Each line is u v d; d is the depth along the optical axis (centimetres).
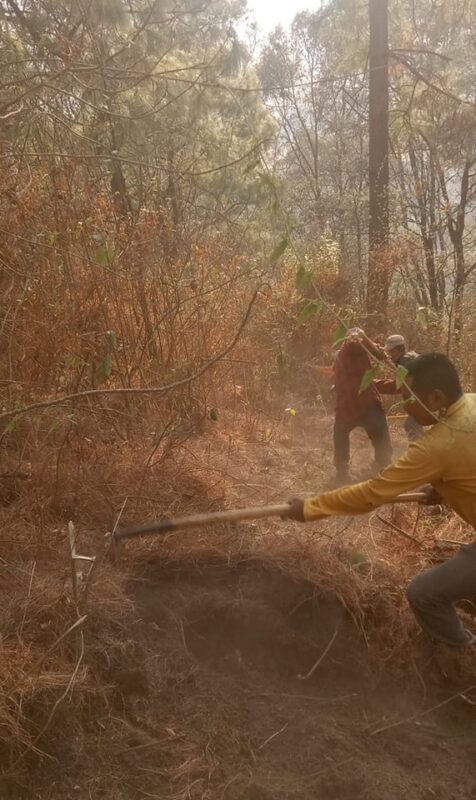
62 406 469
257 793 273
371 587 376
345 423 599
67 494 433
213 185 799
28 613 318
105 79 518
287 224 310
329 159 2534
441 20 1305
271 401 783
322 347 891
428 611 319
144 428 554
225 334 689
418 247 1074
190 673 323
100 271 534
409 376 299
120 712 296
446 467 295
